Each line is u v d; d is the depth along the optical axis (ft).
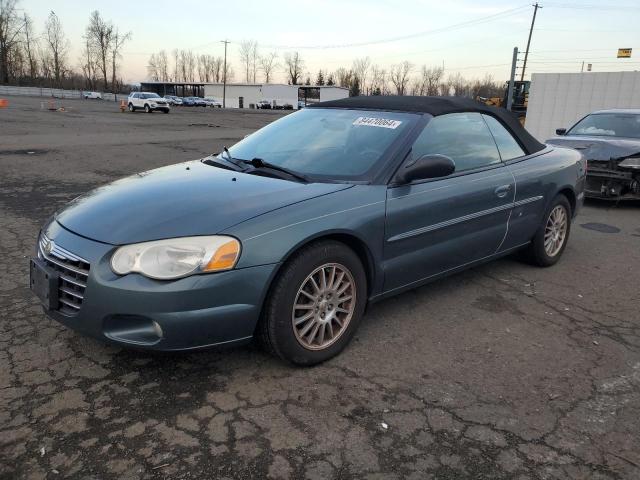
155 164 36.58
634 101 52.90
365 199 9.89
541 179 14.29
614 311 12.67
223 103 282.36
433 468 7.12
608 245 18.67
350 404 8.49
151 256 8.04
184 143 52.75
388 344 10.57
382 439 7.67
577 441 7.76
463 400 8.71
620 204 26.66
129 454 7.19
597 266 16.11
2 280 13.35
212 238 8.20
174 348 8.22
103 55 325.62
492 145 13.34
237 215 8.63
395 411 8.34
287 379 9.15
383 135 11.32
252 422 7.95
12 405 8.16
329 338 9.83
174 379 9.03
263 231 8.53
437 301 12.89
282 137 12.71
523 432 7.93
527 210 14.01
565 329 11.57
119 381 8.92
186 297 7.98
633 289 14.19
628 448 7.64
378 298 10.71
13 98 210.38
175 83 334.24
